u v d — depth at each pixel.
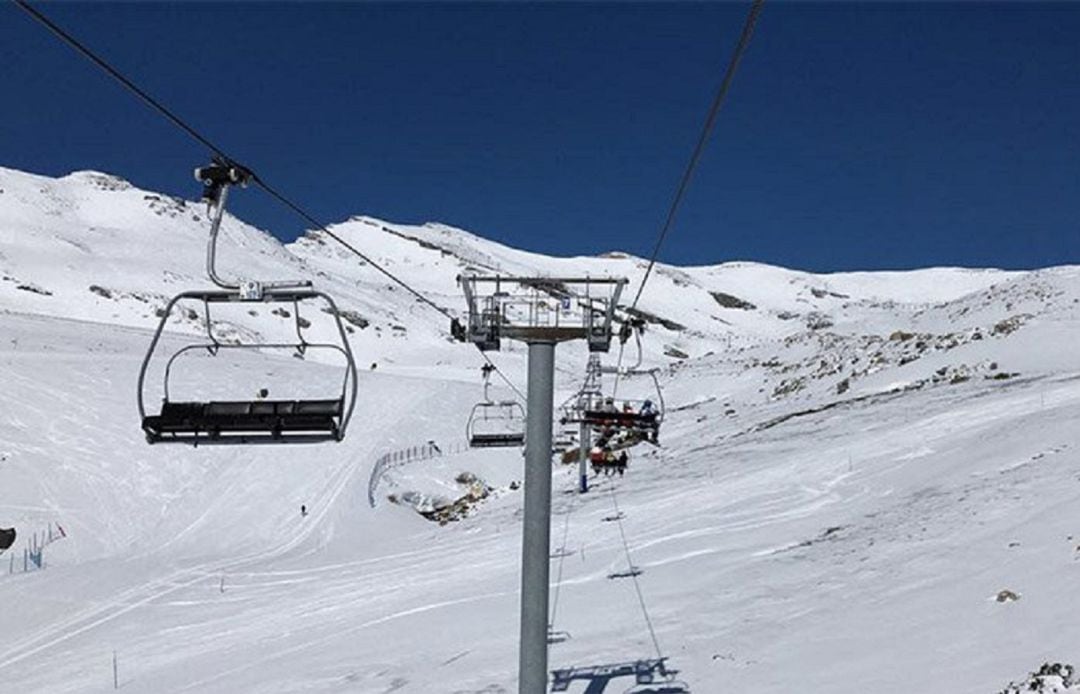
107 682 22.08
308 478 52.59
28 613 30.77
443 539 39.25
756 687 12.12
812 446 39.25
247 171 8.85
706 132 7.96
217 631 26.36
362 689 16.20
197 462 53.84
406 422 66.94
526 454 11.23
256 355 88.50
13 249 156.38
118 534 44.59
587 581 23.27
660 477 41.56
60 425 55.28
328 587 31.03
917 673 11.12
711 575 20.77
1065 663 9.78
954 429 34.41
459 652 18.02
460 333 11.27
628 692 13.15
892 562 17.78
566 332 11.23
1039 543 15.78
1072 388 36.97
